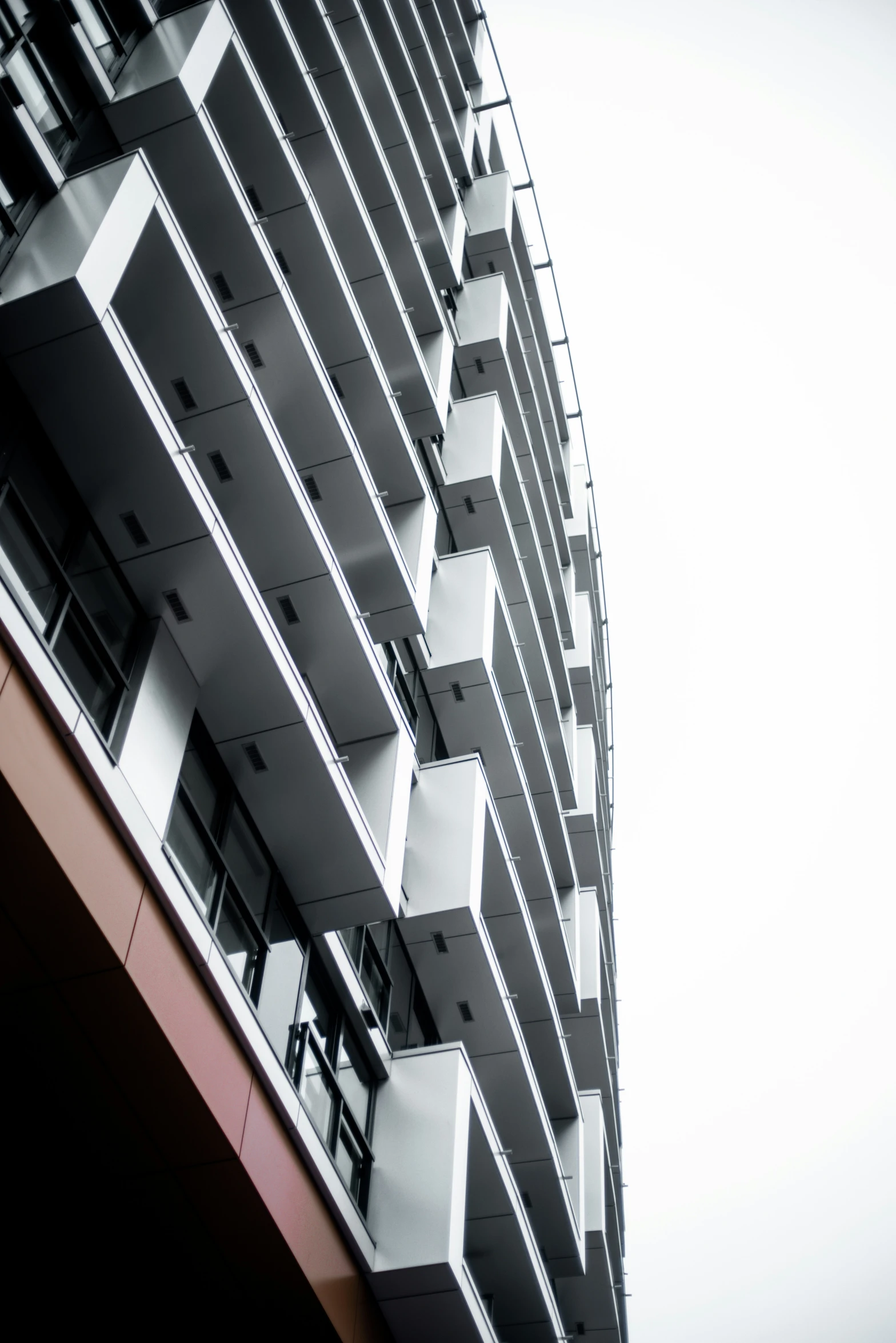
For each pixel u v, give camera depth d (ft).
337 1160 48.98
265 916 49.16
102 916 33.99
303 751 48.16
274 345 57.62
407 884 66.13
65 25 48.42
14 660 33.35
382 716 58.49
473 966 66.18
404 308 84.17
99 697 39.99
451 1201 50.42
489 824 75.25
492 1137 60.49
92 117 49.52
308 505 52.08
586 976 115.03
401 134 95.91
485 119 148.66
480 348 111.45
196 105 50.39
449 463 99.09
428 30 132.26
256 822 50.72
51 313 37.60
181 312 46.26
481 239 127.54
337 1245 45.27
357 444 62.49
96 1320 42.55
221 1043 39.68
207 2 55.57
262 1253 40.42
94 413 40.14
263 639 45.27
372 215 87.61
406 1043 63.10
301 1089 47.47
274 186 64.03
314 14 80.02
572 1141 92.53
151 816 39.88
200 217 53.67
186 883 39.83
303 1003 51.03
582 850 134.72
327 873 51.78
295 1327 43.04
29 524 39.04
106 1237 40.34
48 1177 38.93
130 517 42.86
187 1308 42.32
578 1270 84.43
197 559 43.52
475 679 81.20
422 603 69.26
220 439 49.57
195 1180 38.65
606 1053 125.59
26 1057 36.22
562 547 153.17
